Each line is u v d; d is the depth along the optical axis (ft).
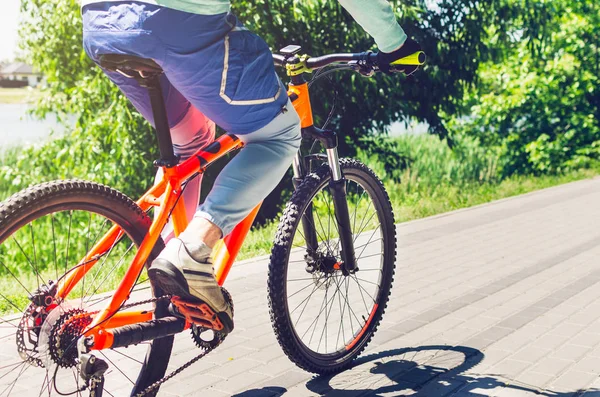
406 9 37.37
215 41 8.34
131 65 8.38
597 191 39.17
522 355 13.30
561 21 56.44
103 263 9.61
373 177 12.75
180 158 10.46
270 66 8.96
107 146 38.24
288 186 38.73
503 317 15.72
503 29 42.65
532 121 57.52
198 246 8.71
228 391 11.60
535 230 26.81
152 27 8.06
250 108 8.87
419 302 16.93
